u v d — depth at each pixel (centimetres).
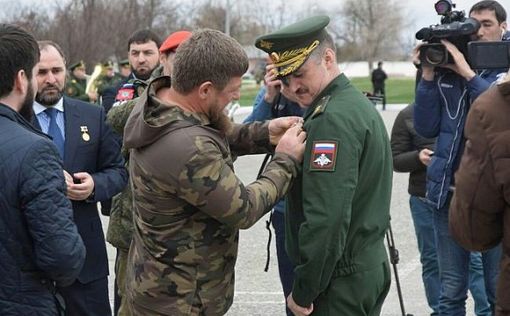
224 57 277
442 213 444
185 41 282
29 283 288
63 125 417
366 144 304
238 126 332
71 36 2597
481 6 461
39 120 410
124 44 2750
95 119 423
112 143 424
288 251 323
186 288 285
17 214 283
